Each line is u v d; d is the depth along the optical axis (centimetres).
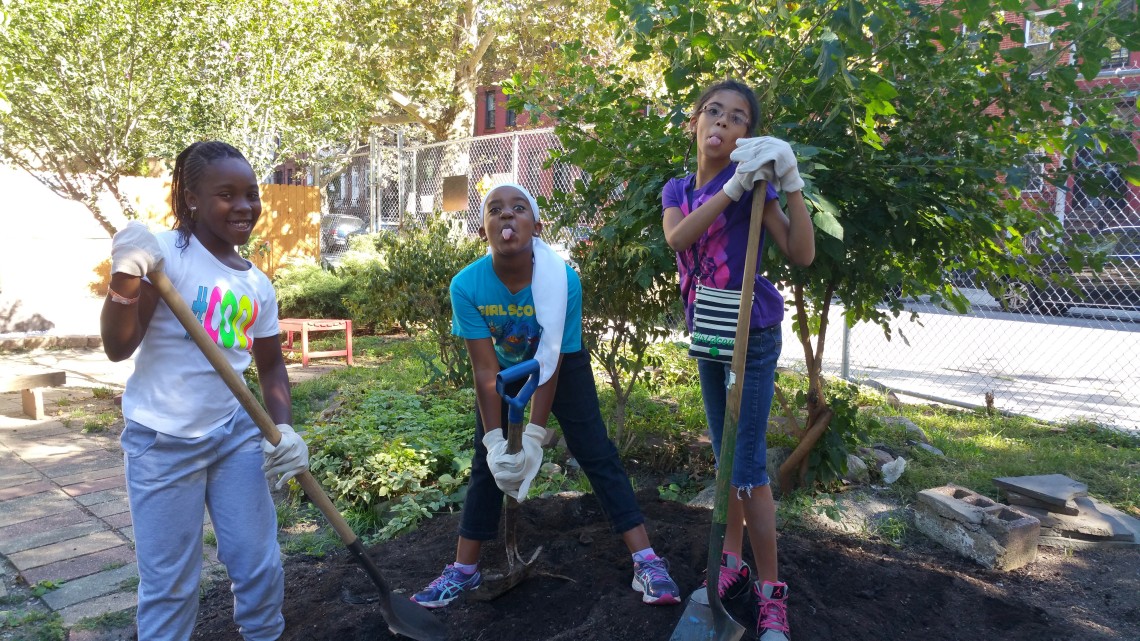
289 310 1093
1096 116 370
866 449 482
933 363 904
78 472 502
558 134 452
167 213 1141
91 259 1072
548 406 278
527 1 1662
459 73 1889
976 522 367
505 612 295
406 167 1419
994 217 391
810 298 475
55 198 1058
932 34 363
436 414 571
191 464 245
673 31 357
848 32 319
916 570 341
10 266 1009
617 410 504
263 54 936
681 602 288
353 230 2148
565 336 285
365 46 1562
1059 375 840
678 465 480
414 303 631
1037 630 298
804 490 422
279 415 264
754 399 270
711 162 271
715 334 270
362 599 316
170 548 244
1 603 338
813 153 317
